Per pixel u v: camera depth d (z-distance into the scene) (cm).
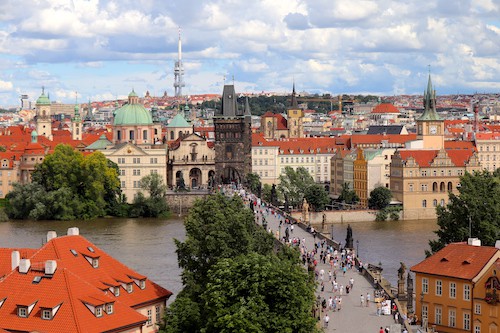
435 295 19912
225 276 15162
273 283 14800
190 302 15875
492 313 18962
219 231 18562
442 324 19800
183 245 18675
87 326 14588
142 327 15612
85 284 15462
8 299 15238
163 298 17388
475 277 19275
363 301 19450
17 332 14675
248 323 14175
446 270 19825
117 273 17125
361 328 17425
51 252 16812
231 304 14838
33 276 15625
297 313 14725
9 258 17588
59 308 14862
